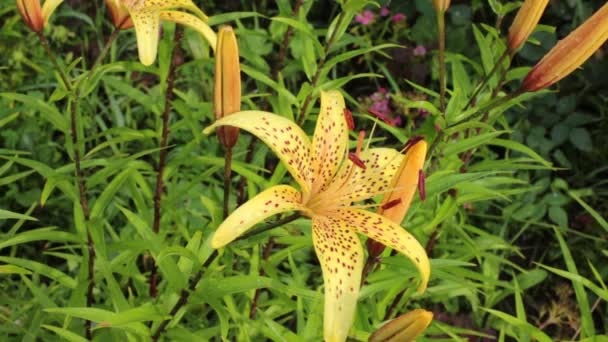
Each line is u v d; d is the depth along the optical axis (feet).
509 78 2.67
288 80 4.70
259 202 2.05
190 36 3.41
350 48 4.95
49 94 4.30
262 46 4.14
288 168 2.14
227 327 2.32
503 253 4.15
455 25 4.95
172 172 3.03
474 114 2.46
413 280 2.83
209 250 2.32
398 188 2.15
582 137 4.64
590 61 4.77
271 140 2.12
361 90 5.01
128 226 3.45
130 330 2.45
